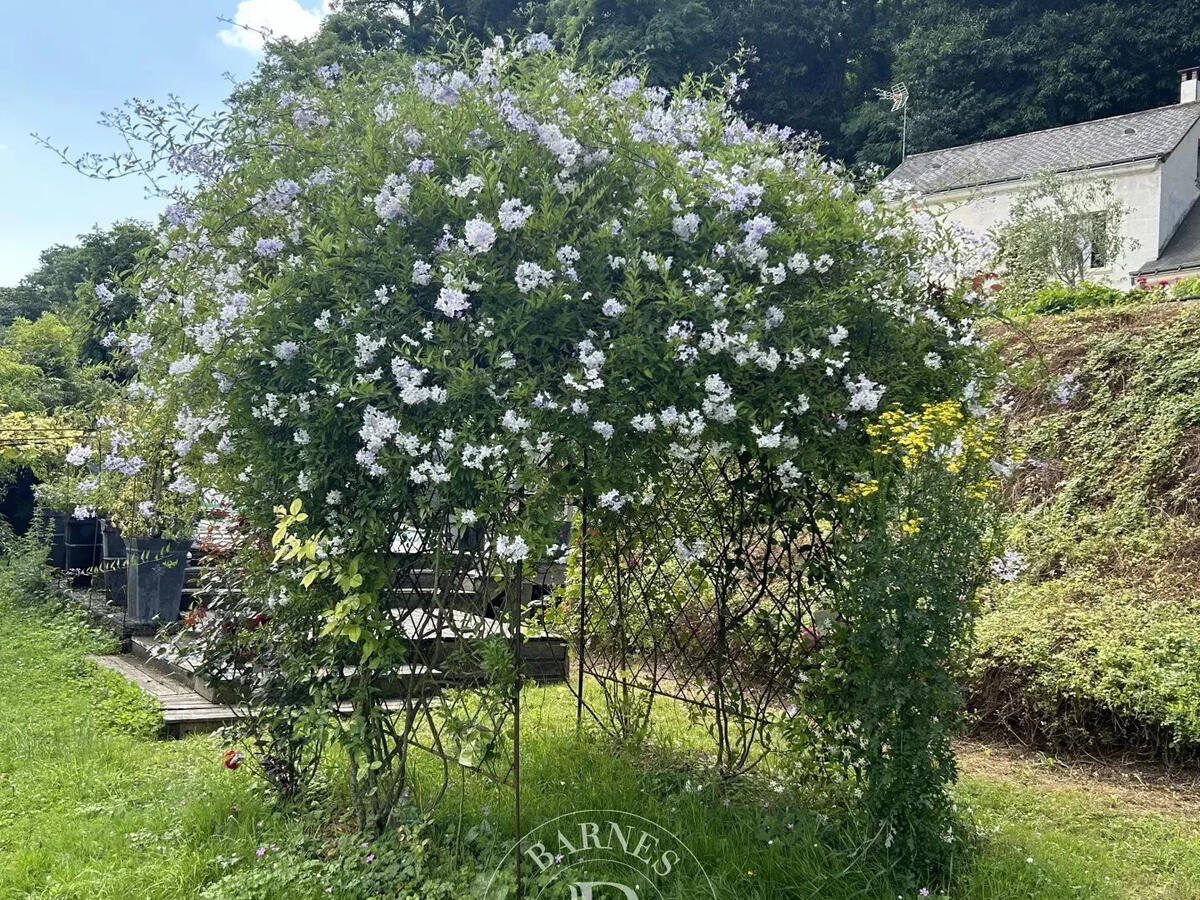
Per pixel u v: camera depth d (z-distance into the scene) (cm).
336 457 330
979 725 554
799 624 414
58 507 912
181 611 766
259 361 332
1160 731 498
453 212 315
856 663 349
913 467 324
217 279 346
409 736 431
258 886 324
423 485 322
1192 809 443
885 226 366
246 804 396
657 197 330
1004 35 2402
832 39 2502
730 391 314
